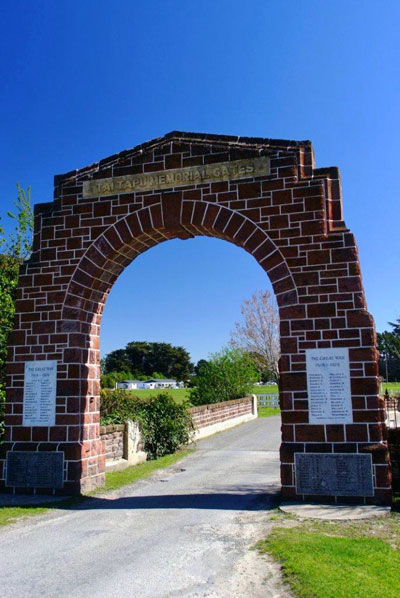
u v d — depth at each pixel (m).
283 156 9.99
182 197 10.45
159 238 11.09
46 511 8.80
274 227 9.80
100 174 11.04
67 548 6.75
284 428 9.13
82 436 10.34
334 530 7.15
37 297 10.91
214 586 5.32
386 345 21.47
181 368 101.56
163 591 5.23
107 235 10.78
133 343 102.81
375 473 8.62
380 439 8.73
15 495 10.09
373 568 5.56
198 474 12.16
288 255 9.63
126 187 10.82
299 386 9.17
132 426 13.77
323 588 5.02
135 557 6.30
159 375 95.00
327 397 9.02
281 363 9.33
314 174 9.84
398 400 15.67
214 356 27.19
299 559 5.83
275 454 15.01
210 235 10.89
